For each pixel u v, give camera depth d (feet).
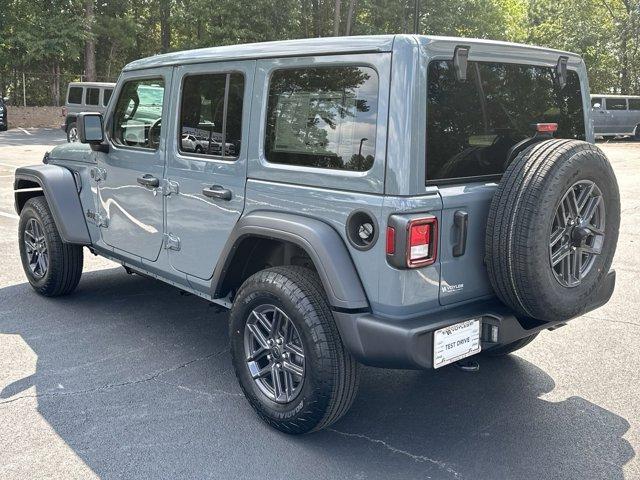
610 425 11.82
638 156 63.16
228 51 12.12
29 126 100.53
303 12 100.78
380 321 9.75
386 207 9.52
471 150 10.46
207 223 12.74
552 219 9.60
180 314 17.40
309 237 10.25
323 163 10.51
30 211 17.89
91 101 65.51
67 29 98.27
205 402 12.53
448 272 10.07
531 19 119.14
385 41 9.59
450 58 9.91
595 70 109.70
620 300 19.26
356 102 10.00
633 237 27.78
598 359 14.82
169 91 13.53
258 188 11.48
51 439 11.10
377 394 13.07
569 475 10.23
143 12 117.50
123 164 14.99
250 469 10.33
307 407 10.58
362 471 10.32
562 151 9.77
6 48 98.48
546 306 9.89
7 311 17.38
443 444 11.16
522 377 13.87
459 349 10.00
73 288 18.30
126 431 11.41
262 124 11.45
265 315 11.40
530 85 11.57
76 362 14.26
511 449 10.99
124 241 15.43
